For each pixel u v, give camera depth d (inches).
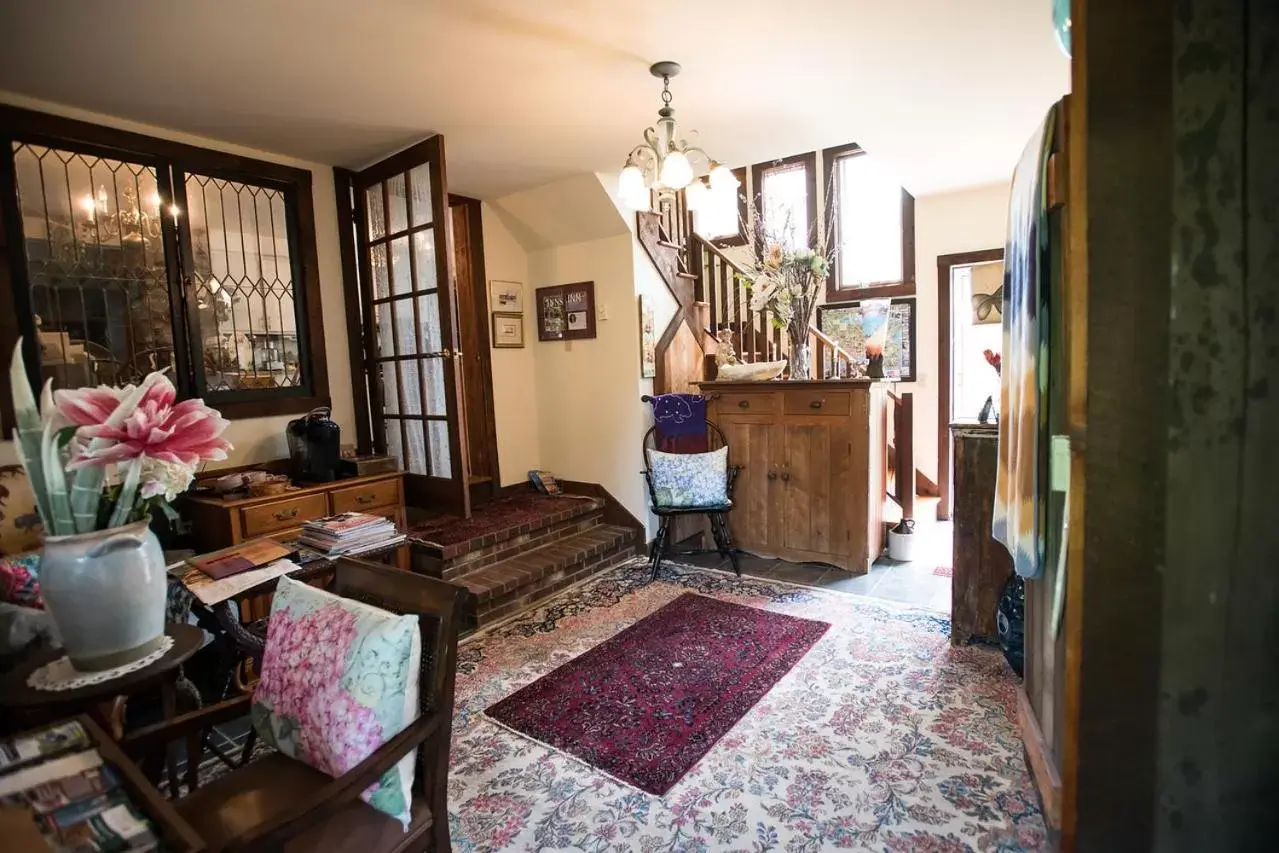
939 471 200.2
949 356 204.5
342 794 44.9
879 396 151.6
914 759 81.1
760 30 94.0
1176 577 45.6
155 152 122.6
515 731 90.4
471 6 84.4
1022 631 98.4
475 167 152.6
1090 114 45.1
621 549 167.6
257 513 117.8
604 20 89.9
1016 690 95.1
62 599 57.0
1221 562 44.9
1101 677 47.9
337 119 121.9
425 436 148.6
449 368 137.6
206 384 131.1
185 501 122.1
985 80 113.2
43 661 63.4
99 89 105.4
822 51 101.0
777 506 159.0
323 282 149.6
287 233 144.0
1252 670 45.1
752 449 161.6
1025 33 96.4
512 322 185.9
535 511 164.9
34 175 110.4
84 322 116.0
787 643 114.3
